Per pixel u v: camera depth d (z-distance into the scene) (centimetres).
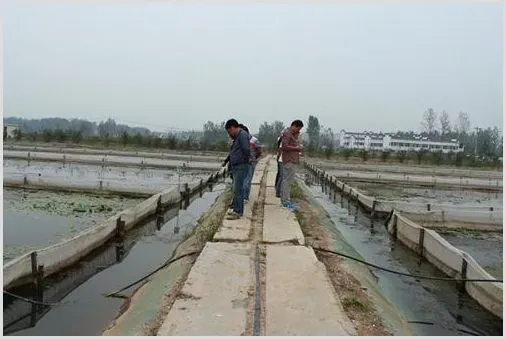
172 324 393
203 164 2689
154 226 1079
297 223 806
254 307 434
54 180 1479
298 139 955
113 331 443
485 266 823
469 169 3788
